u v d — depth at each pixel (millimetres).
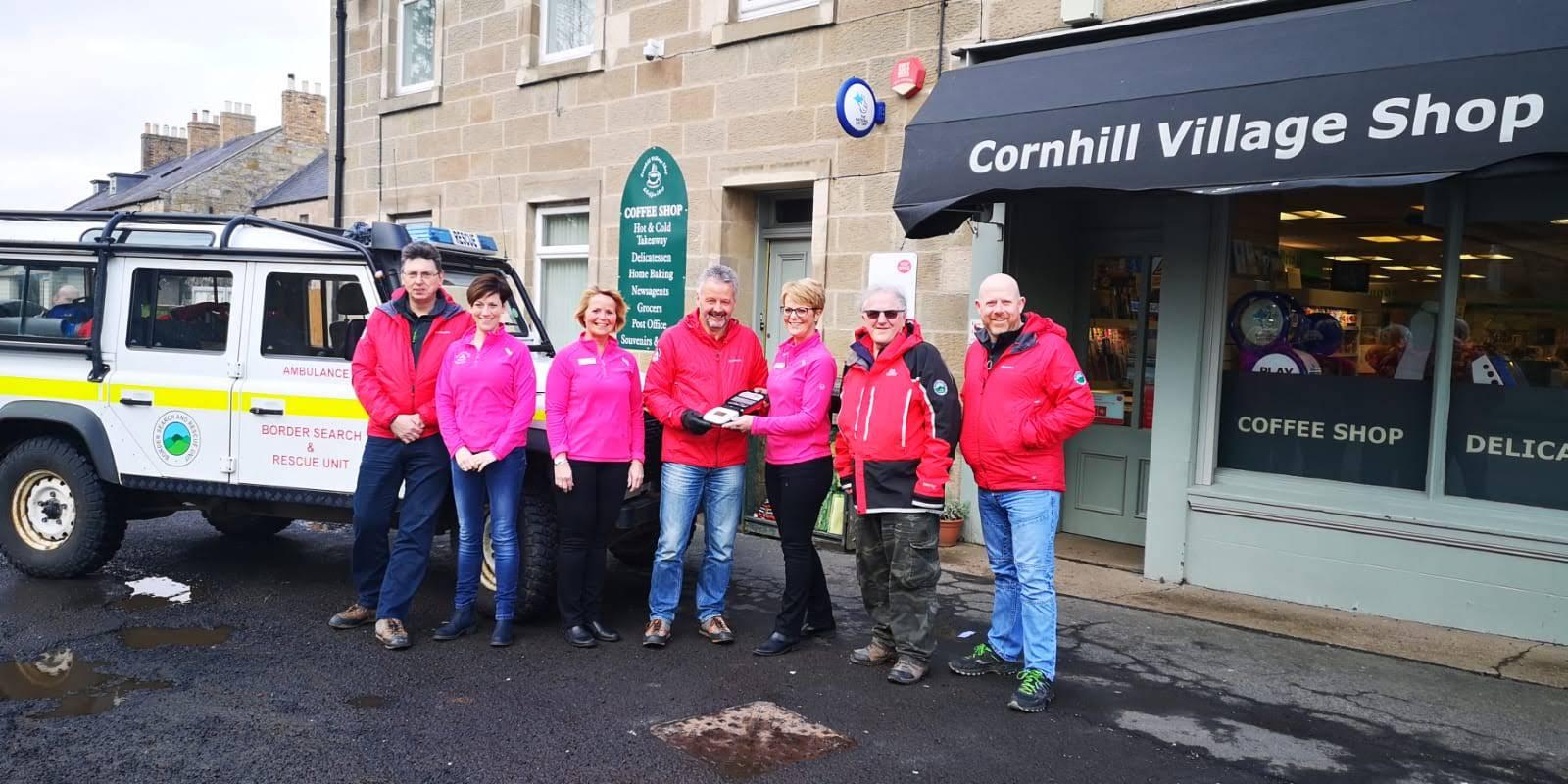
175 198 25656
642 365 9547
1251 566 6266
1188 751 4098
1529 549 5371
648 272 9445
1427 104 4879
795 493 5113
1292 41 5543
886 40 7777
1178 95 5688
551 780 3711
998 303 4547
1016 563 4605
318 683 4629
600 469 5230
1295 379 6312
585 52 10242
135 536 7551
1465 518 5574
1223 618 5812
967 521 7562
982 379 4688
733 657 5152
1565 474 5453
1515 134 4605
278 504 6125
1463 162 4707
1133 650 5301
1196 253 6398
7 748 3859
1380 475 6043
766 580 6688
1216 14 6270
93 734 4004
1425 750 4125
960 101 6719
